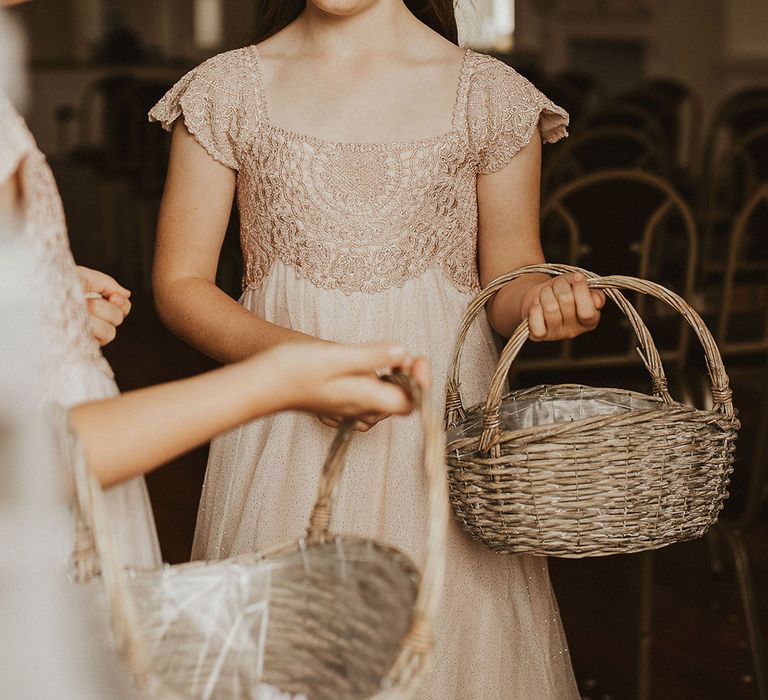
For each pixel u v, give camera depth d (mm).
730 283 2549
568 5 8375
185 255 1484
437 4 1667
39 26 9445
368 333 1445
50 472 652
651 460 1166
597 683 2236
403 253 1452
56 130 8367
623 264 2607
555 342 2643
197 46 9805
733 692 2203
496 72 1499
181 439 749
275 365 757
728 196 4676
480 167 1510
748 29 8086
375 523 1435
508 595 1505
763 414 1922
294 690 778
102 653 706
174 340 4578
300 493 1432
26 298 716
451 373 1364
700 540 2932
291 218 1454
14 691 640
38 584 644
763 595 2637
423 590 658
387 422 1441
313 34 1489
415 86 1484
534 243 1529
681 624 2504
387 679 652
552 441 1168
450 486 1233
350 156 1438
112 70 8320
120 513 908
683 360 2514
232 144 1481
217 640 788
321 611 783
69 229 6438
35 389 683
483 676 1466
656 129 4664
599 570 2787
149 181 5395
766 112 4910
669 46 8352
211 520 1520
